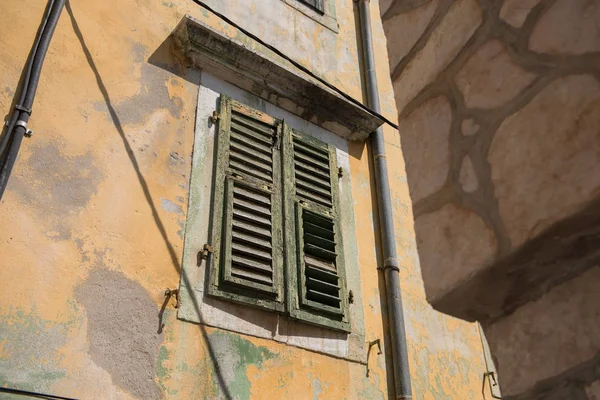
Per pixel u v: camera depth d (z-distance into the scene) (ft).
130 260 11.13
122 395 9.93
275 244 13.01
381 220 15.94
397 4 7.52
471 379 16.17
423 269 5.78
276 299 12.44
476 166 5.54
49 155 11.11
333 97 15.89
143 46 13.57
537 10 5.34
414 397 14.25
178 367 10.71
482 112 5.65
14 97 11.14
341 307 13.46
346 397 12.67
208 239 12.26
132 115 12.59
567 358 4.65
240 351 11.57
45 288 9.98
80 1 13.06
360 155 16.80
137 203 11.75
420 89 6.62
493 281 5.13
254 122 14.47
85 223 10.94
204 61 14.28
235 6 16.16
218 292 11.73
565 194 4.62
